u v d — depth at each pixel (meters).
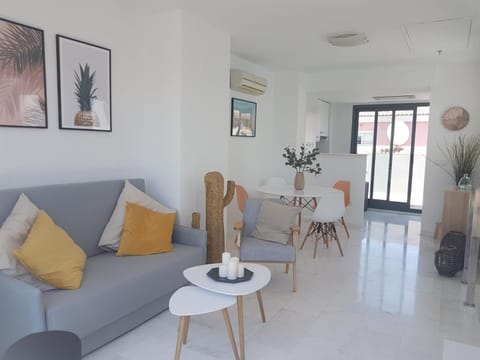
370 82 5.76
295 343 2.48
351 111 7.95
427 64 5.32
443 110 5.31
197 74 3.65
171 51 3.48
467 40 4.11
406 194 7.53
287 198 5.61
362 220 6.00
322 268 3.99
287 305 3.06
